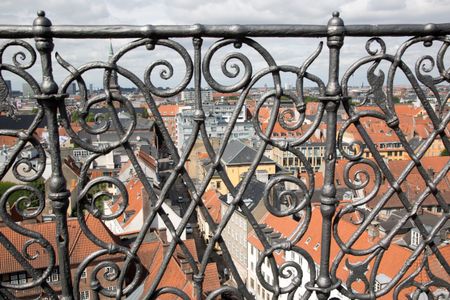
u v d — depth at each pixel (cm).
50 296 261
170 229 267
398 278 303
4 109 236
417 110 5381
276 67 255
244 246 2222
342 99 264
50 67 237
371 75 269
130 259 263
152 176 2745
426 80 276
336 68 259
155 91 249
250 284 2125
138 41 241
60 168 249
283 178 272
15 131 242
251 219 273
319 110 267
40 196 251
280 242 278
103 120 252
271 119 263
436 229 301
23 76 234
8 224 248
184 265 1130
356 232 288
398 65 270
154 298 268
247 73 253
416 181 2470
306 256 283
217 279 1291
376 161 283
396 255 1281
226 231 2492
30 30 230
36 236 253
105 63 240
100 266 262
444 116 286
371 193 286
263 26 247
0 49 231
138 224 2136
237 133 4169
